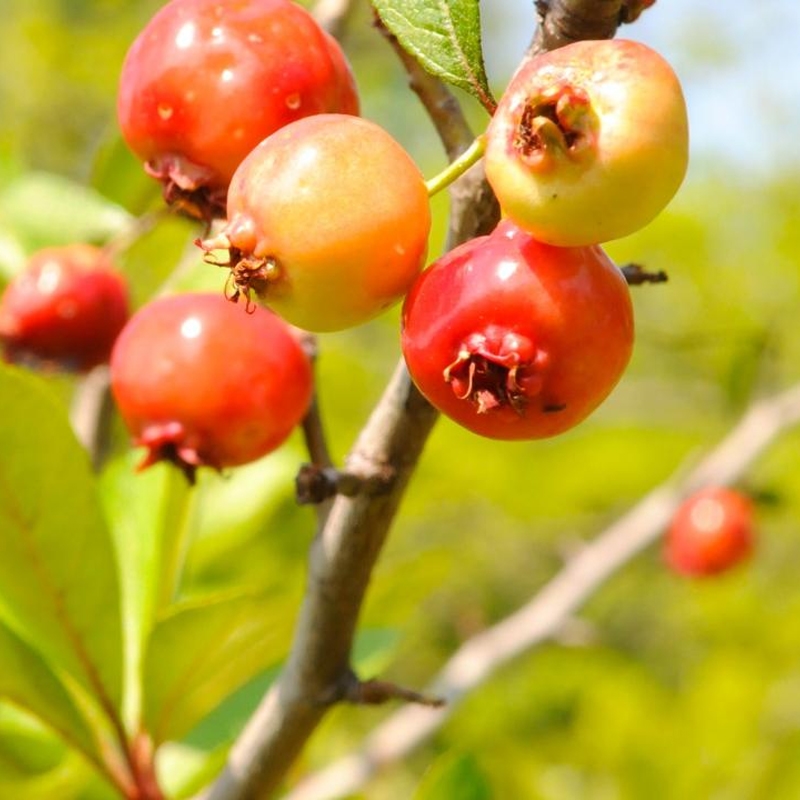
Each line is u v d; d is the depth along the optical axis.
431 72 0.13
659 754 0.34
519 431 0.13
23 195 0.26
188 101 0.14
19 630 0.17
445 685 0.28
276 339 0.17
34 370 0.23
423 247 0.13
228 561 0.25
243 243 0.13
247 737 0.16
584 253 0.13
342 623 0.15
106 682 0.17
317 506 0.15
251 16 0.15
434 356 0.13
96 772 0.18
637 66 0.12
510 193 0.12
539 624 0.30
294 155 0.13
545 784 0.33
